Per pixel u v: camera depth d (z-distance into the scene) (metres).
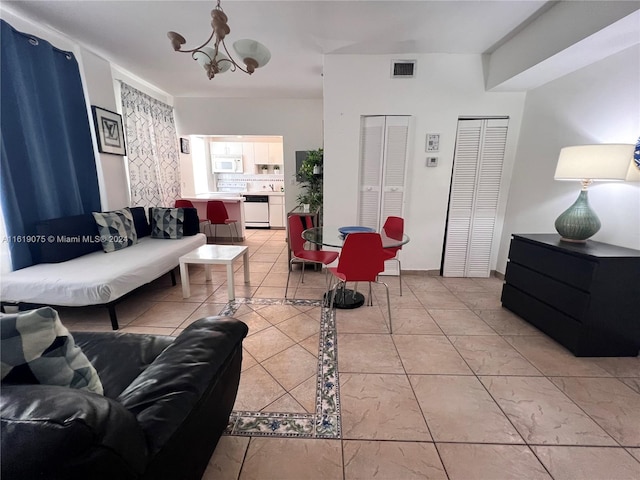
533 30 2.34
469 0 2.06
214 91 4.48
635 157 1.91
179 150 5.07
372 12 2.22
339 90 3.11
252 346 2.04
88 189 3.09
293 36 2.62
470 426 1.39
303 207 4.31
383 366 1.84
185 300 2.80
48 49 2.52
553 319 2.10
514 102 3.08
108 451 0.54
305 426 1.39
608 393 1.60
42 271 2.26
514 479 1.14
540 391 1.62
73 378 0.82
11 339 0.72
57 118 2.63
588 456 1.24
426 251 3.52
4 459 0.49
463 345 2.07
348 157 3.27
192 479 0.97
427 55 3.01
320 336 2.18
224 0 2.07
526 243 2.36
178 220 3.55
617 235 2.10
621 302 1.85
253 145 6.67
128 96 3.61
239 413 1.46
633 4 1.57
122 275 2.27
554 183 2.68
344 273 2.21
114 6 2.19
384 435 1.34
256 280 3.38
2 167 2.21
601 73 2.21
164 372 0.91
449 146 3.21
